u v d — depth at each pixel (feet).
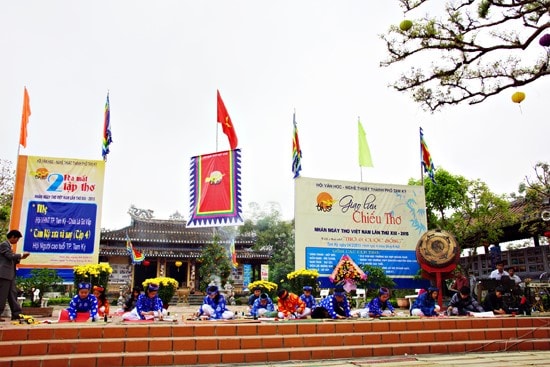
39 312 40.83
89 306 28.84
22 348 20.70
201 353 21.88
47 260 43.83
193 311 56.90
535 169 60.34
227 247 112.57
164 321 27.09
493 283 38.32
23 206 44.14
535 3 23.35
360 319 28.22
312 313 31.63
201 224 45.21
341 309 31.91
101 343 21.67
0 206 74.90
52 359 20.08
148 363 21.21
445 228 75.31
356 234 52.80
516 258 76.28
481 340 26.66
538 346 26.78
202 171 46.60
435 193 75.00
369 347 24.22
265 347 23.50
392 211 54.39
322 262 51.34
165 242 116.37
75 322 26.61
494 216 73.36
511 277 38.01
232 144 47.26
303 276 48.19
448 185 74.49
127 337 22.79
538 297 41.75
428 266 46.37
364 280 50.96
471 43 24.29
